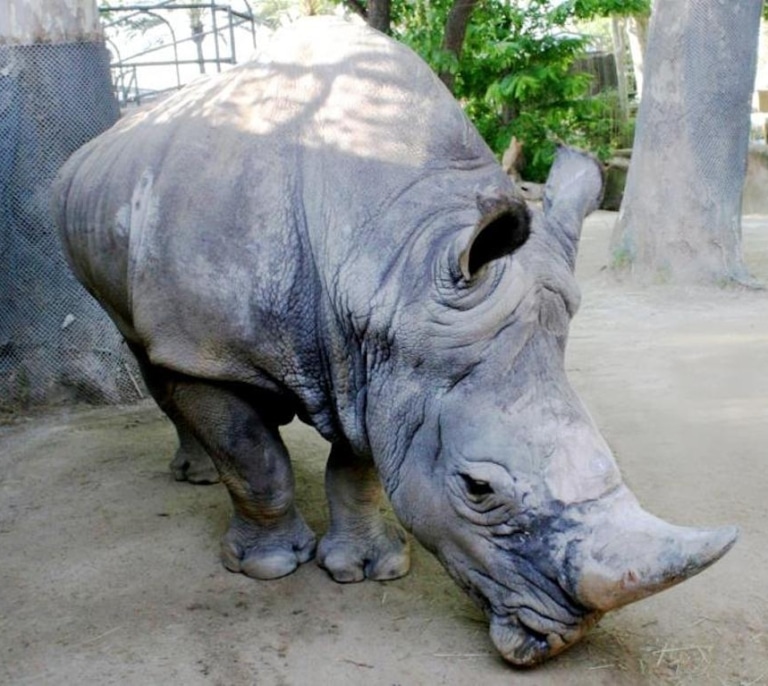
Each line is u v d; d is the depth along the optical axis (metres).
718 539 2.93
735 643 3.86
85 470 5.92
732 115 10.34
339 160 3.76
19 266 7.07
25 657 3.95
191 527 5.06
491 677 3.63
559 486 3.15
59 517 5.27
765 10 21.36
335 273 3.65
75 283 7.12
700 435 6.08
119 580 4.54
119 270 4.27
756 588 4.25
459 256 3.11
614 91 23.30
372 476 4.37
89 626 4.16
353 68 3.94
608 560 3.04
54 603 4.37
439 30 14.67
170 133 4.21
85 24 7.05
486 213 2.95
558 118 19.89
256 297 3.77
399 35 15.40
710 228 10.47
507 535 3.26
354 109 3.84
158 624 4.14
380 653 3.84
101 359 7.24
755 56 10.44
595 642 3.82
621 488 3.19
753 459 5.67
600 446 3.21
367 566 4.41
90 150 4.89
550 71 18.86
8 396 7.12
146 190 4.10
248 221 3.79
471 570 3.44
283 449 4.32
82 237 4.54
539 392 3.24
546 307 3.33
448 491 3.36
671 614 4.05
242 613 4.19
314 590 4.33
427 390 3.41
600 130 21.39
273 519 4.40
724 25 10.25
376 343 3.52
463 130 3.87
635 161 10.77
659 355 7.94
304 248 3.76
